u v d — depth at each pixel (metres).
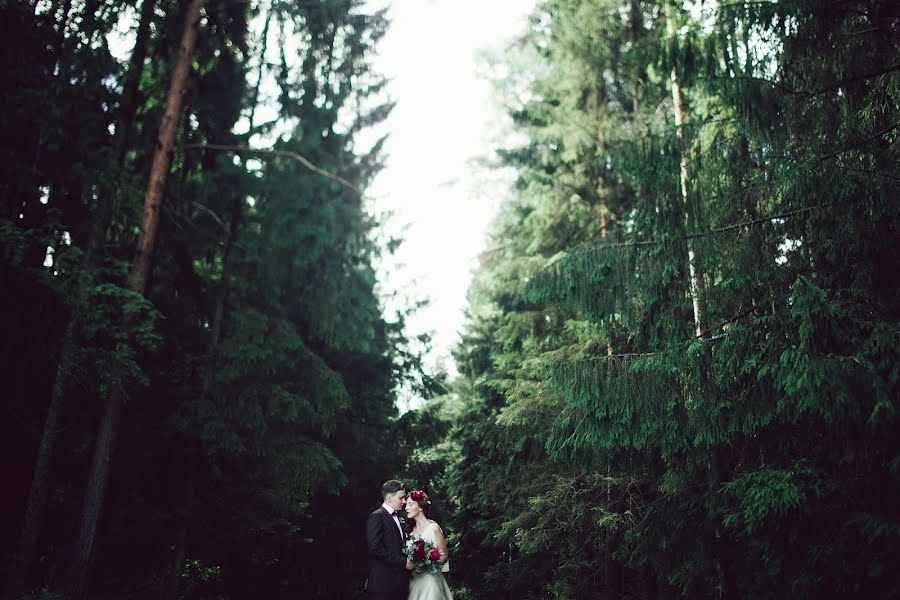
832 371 6.20
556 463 13.24
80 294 8.64
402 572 6.40
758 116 7.53
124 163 11.02
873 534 6.32
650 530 9.04
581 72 13.73
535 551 13.41
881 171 6.77
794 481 6.92
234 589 15.95
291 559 15.89
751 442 8.08
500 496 15.34
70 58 9.48
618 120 13.61
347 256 12.63
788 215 7.82
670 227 8.41
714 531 8.62
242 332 11.67
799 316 6.86
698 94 9.18
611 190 14.12
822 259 7.68
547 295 8.91
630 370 8.11
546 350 15.03
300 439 12.32
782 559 7.23
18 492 9.73
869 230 6.85
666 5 10.92
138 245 10.58
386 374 17.88
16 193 8.84
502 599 18.50
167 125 11.16
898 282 7.04
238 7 12.98
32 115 8.46
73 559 9.18
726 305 9.13
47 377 9.68
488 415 19.12
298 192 11.78
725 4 7.65
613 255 8.70
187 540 12.16
